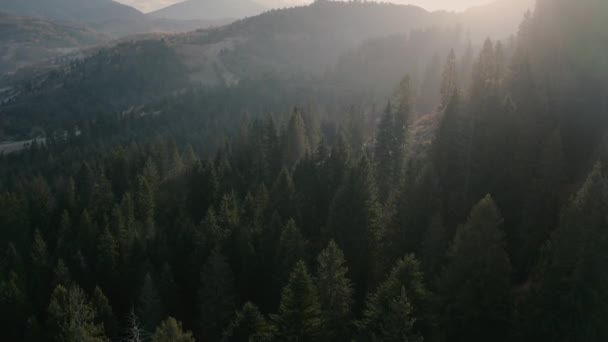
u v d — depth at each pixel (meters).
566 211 33.88
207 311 40.88
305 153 71.31
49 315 38.88
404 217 44.78
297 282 29.81
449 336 34.19
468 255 33.56
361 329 29.16
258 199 58.00
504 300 33.94
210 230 49.72
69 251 53.28
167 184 78.75
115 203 62.44
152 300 41.41
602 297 30.02
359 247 44.91
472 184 48.69
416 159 62.25
